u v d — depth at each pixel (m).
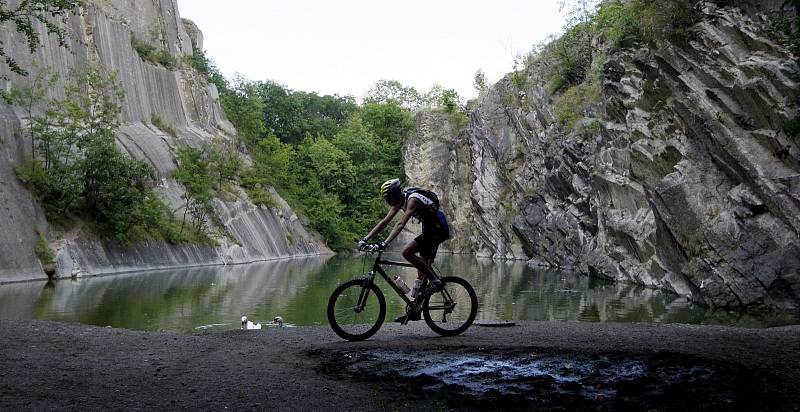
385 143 89.31
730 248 21.59
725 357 6.96
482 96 75.25
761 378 5.96
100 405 4.96
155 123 54.56
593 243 37.81
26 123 35.41
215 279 31.78
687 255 24.09
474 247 71.88
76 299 21.75
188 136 57.66
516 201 59.38
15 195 31.28
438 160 82.88
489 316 18.20
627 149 31.89
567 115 45.22
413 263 8.38
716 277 21.28
